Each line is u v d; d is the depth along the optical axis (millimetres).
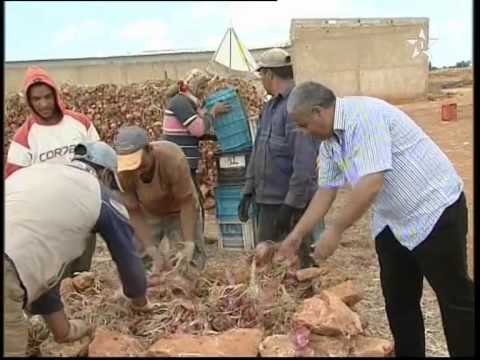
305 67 21078
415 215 2898
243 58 10094
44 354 2578
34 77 3715
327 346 2447
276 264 3135
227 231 5582
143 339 2693
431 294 4516
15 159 3744
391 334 3553
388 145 2791
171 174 3619
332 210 6625
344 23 21312
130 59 19297
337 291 2871
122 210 2559
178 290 3051
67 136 3795
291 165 4125
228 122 5395
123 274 2613
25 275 2398
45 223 2385
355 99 2891
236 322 2793
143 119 10422
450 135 13055
